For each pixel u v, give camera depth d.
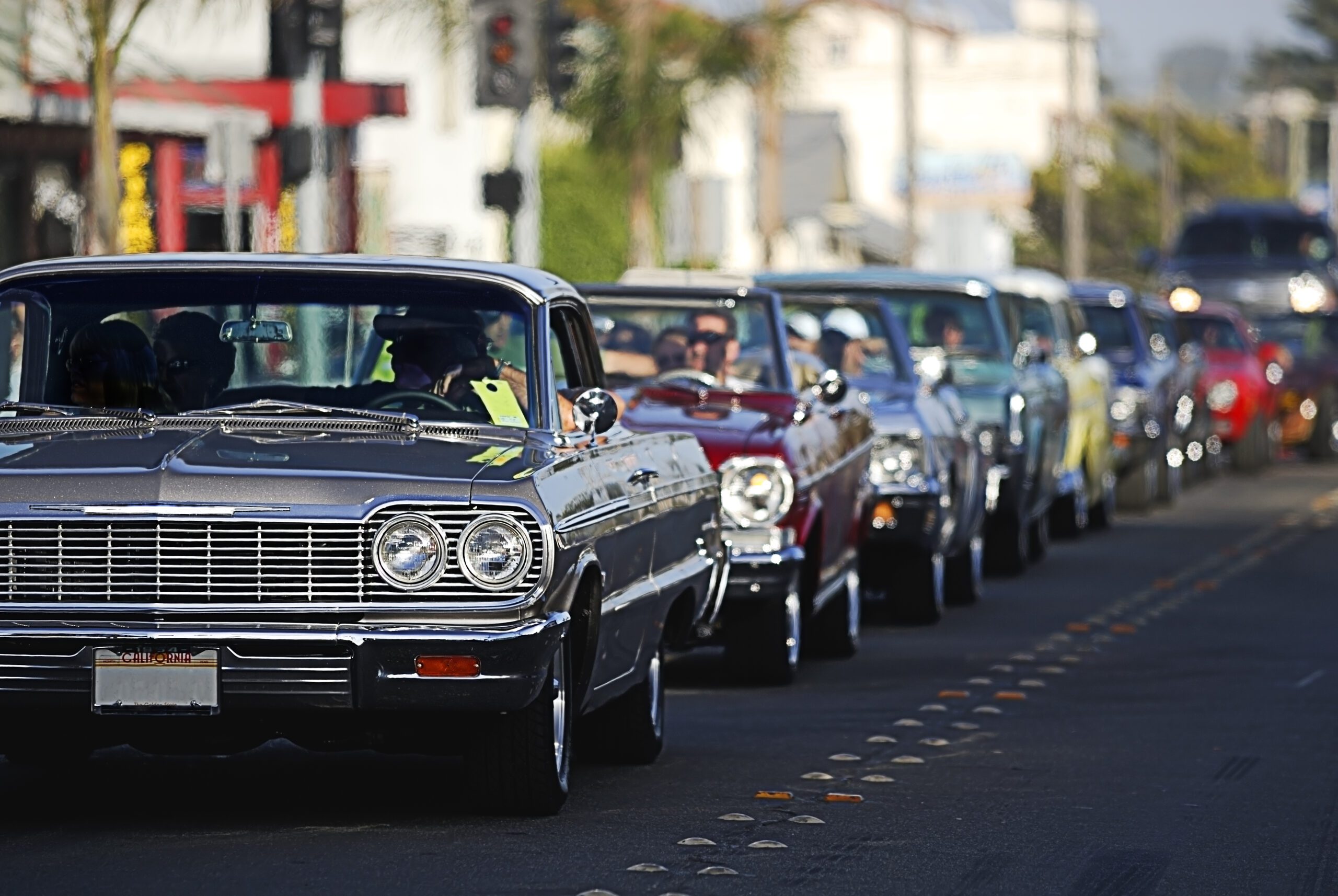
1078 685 31.09
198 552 18.45
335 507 18.52
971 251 199.25
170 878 17.91
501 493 18.78
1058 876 19.08
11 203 60.41
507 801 20.41
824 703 29.14
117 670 18.41
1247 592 43.12
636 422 29.38
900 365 38.03
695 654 34.16
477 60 57.94
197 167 67.00
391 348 21.47
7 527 18.48
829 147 129.25
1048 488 48.31
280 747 24.75
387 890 17.62
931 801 22.42
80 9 51.94
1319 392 82.12
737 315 31.98
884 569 38.28
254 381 21.48
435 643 18.47
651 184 86.50
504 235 104.31
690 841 19.92
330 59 70.62
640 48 81.50
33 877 17.89
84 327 21.55
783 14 82.56
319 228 52.69
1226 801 22.72
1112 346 62.00
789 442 29.50
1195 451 71.19
